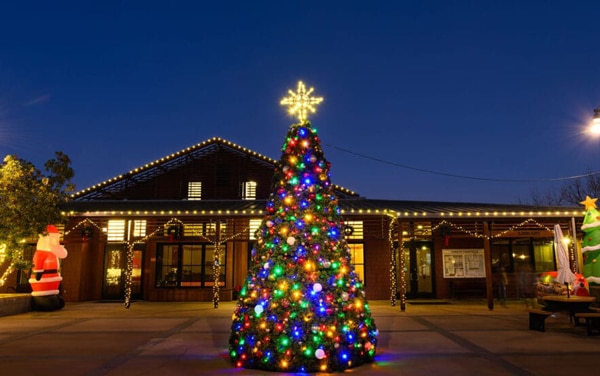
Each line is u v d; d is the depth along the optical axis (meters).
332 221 7.58
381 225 18.31
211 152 22.66
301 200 7.47
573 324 11.65
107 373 7.02
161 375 6.86
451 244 19.31
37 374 6.98
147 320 13.06
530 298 18.41
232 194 22.19
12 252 15.32
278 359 6.78
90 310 15.73
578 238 17.27
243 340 7.11
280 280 7.04
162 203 20.81
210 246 19.12
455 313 14.27
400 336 10.08
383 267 18.72
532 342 9.36
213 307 16.47
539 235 17.02
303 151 7.77
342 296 7.11
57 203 16.52
